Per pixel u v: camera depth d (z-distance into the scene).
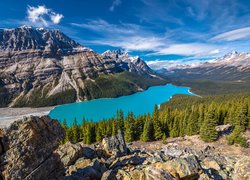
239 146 76.62
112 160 32.84
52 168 21.58
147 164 30.20
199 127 96.31
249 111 94.62
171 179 24.14
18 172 19.08
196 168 27.02
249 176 31.23
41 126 21.92
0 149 19.59
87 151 37.38
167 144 86.38
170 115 109.12
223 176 32.38
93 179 25.89
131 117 101.50
